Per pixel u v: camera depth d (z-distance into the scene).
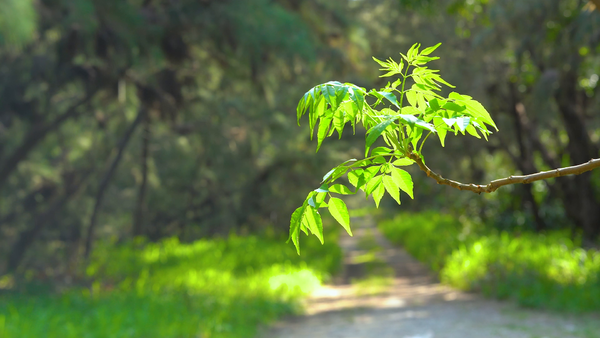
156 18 12.91
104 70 15.22
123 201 31.78
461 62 13.83
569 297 8.59
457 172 20.56
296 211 1.00
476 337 6.83
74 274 15.70
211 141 22.56
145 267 16.09
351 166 1.00
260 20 12.91
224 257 17.95
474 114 0.96
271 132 21.97
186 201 30.72
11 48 11.62
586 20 9.18
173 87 17.47
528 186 17.33
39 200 27.62
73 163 28.17
